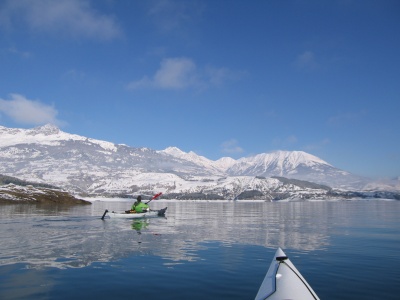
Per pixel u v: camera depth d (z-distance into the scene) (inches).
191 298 417.1
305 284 402.6
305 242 848.9
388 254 690.2
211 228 1181.1
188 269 552.7
